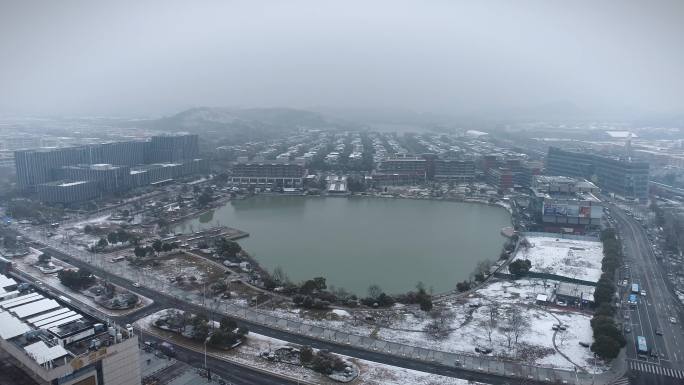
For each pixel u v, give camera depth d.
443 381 155.75
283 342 181.00
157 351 171.75
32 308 153.50
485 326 195.62
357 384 153.25
